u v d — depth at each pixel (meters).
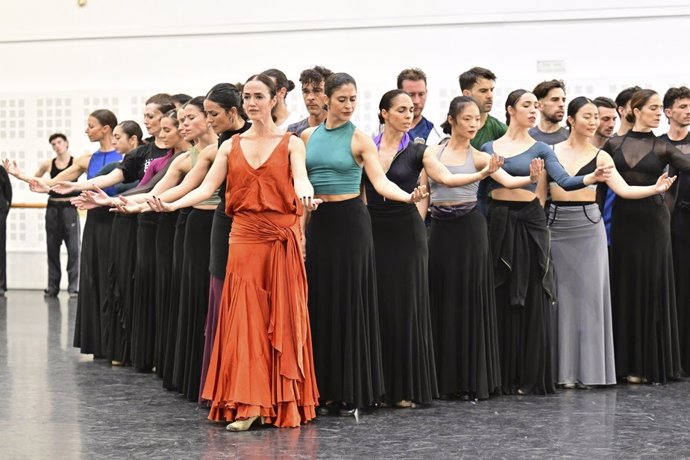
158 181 7.32
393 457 5.23
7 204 13.50
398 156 6.59
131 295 8.17
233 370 5.87
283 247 5.91
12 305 12.41
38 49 13.78
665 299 7.52
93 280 8.59
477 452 5.34
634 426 5.99
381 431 5.83
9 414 6.34
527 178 6.80
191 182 6.48
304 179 5.87
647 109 7.60
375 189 6.38
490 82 7.72
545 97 7.61
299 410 6.07
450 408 6.53
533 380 7.02
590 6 12.02
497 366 6.93
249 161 5.96
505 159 7.16
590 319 7.27
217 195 6.79
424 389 6.50
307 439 5.63
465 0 12.34
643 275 7.50
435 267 6.89
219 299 6.38
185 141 7.48
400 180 6.57
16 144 13.95
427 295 6.59
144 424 6.04
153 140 8.84
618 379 7.74
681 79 11.83
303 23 12.86
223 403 5.96
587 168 7.32
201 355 6.73
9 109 13.91
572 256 7.29
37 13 13.74
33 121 13.85
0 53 13.90
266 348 5.88
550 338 7.09
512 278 7.04
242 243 5.94
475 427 5.95
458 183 6.46
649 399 6.87
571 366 7.32
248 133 6.06
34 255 14.23
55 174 13.21
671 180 7.14
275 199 5.91
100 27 13.56
